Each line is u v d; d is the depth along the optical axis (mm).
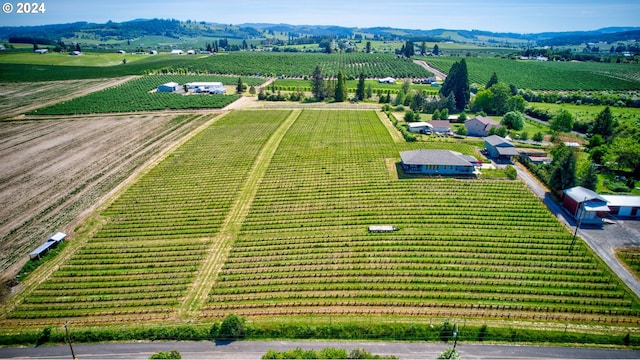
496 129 125938
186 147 116312
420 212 76312
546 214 74812
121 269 62625
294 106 174625
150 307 54469
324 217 75812
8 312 54094
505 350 45844
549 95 188625
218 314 52719
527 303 53188
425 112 164000
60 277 60875
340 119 149125
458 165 92938
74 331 49469
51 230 73312
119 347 47625
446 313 51594
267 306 53812
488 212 75688
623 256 61938
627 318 50406
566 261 61438
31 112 154500
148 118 150625
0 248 67938
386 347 46562
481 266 60531
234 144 118375
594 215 71688
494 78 186000
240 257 64625
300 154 108875
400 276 59062
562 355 45062
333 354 43500
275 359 43125
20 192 88812
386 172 95250
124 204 82625
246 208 80188
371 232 70188
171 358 43469
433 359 44719
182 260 64375
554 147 104812
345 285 57312
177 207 81062
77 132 132250
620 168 95312
